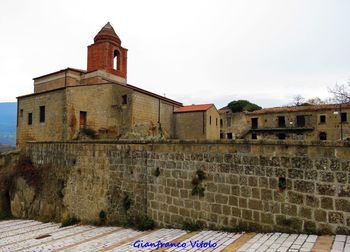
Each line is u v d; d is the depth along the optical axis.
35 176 18.39
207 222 8.59
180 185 9.42
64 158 16.05
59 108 22.77
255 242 6.42
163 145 10.12
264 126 42.56
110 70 29.78
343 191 6.19
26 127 25.62
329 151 6.44
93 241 9.41
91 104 24.17
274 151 7.30
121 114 25.81
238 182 7.95
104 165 12.94
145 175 10.80
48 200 16.84
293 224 6.86
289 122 40.38
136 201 11.11
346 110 36.25
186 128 31.75
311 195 6.62
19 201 19.11
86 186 13.93
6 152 22.11
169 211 9.73
